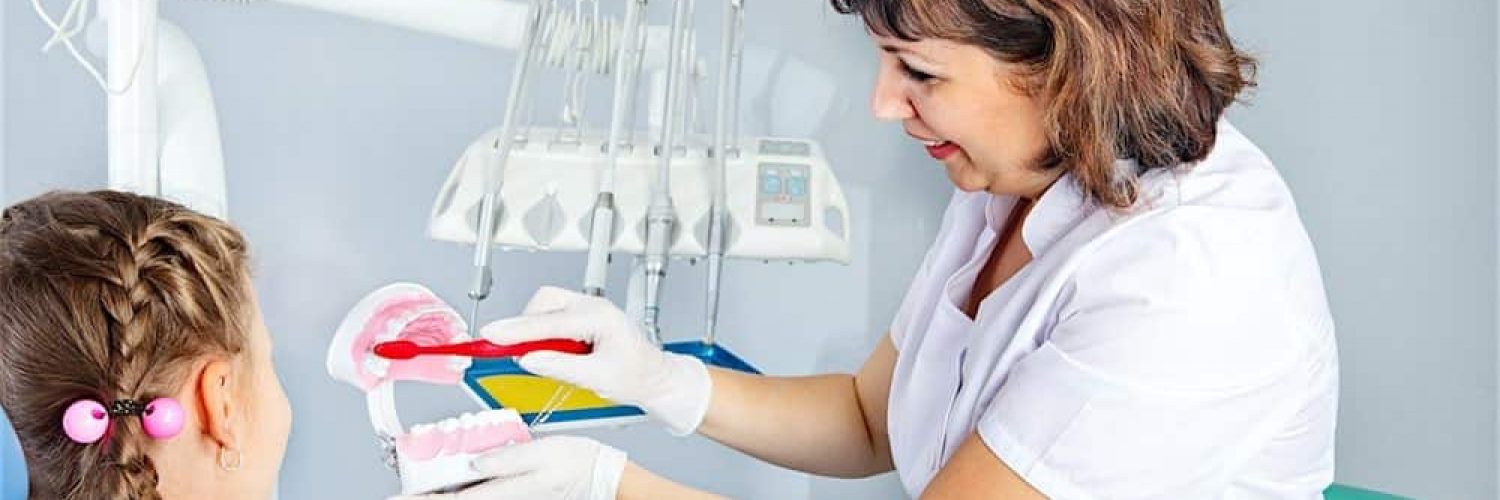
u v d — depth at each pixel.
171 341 0.82
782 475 1.81
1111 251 0.97
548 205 1.26
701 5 1.69
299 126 1.60
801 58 1.75
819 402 1.29
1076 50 0.90
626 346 1.13
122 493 0.78
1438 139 1.61
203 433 0.84
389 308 1.12
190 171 1.17
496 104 1.66
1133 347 0.92
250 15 1.56
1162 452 0.93
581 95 1.29
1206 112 0.96
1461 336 1.62
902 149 1.80
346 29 1.60
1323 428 1.01
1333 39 1.67
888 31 0.92
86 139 1.52
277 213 1.60
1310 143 1.70
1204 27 0.95
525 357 1.09
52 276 0.80
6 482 0.63
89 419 0.76
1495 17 1.58
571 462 1.07
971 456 0.97
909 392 1.15
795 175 1.35
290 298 1.62
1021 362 0.98
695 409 1.22
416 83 1.63
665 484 1.08
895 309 1.82
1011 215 1.13
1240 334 0.93
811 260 1.34
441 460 1.05
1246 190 0.99
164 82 1.18
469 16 1.22
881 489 1.84
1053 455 0.93
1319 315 0.98
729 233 1.31
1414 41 1.62
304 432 1.64
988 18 0.89
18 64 1.49
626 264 1.72
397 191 1.64
